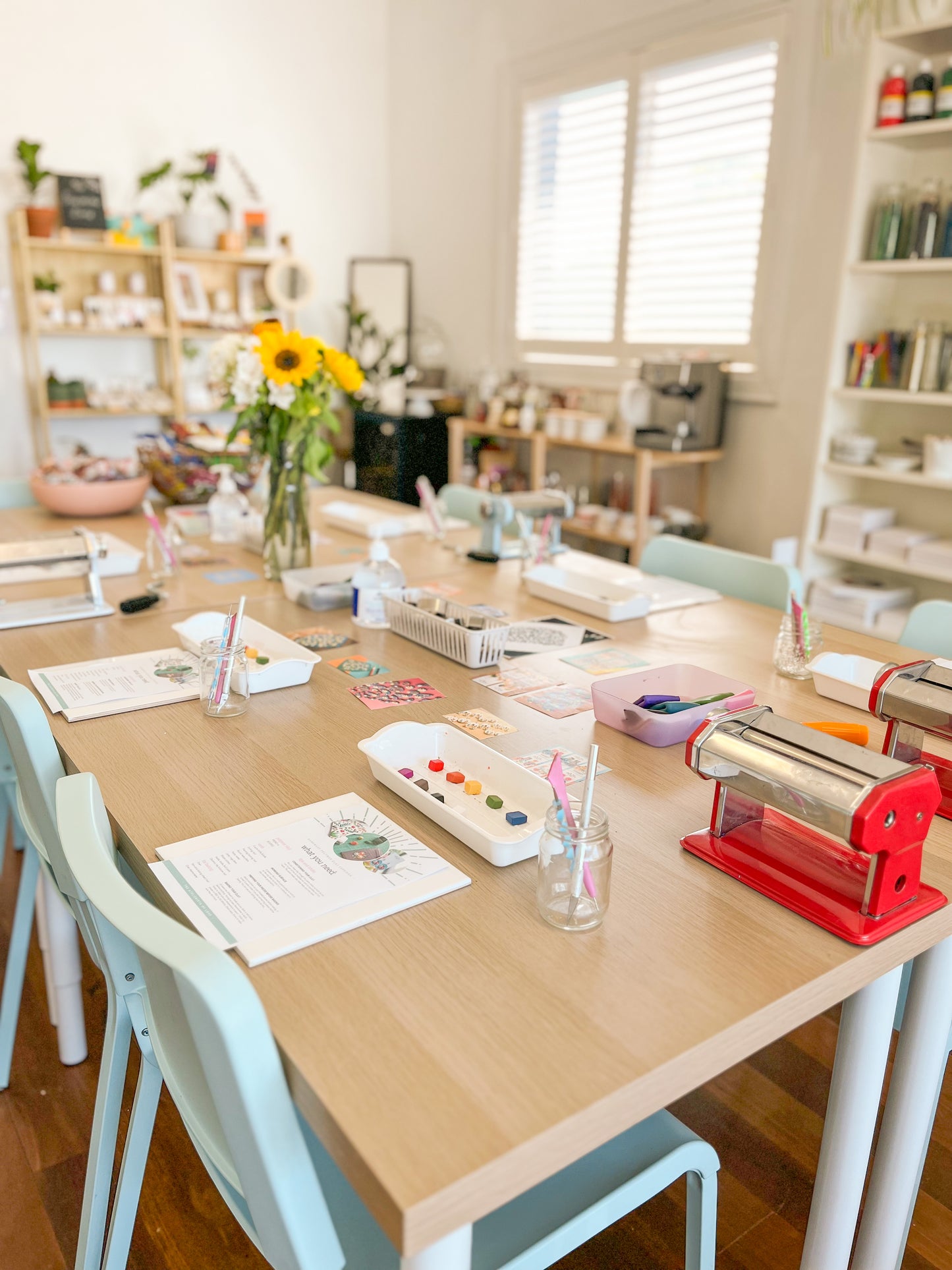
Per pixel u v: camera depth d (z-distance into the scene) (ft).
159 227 14.84
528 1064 2.38
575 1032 2.50
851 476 10.51
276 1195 2.30
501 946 2.87
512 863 3.35
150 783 3.87
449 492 10.11
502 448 15.43
